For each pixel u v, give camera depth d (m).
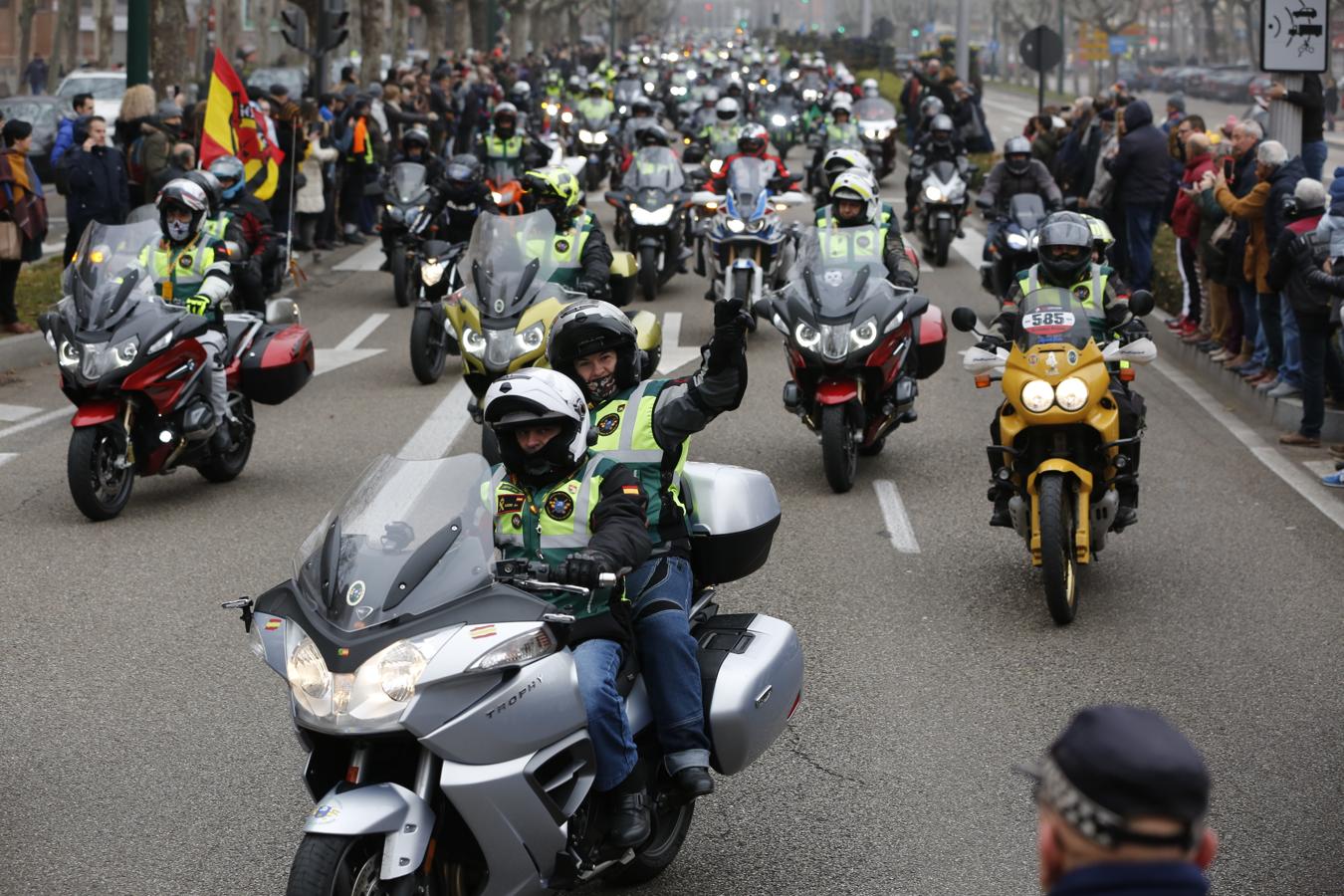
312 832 10.45
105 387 24.52
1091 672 18.56
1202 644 19.50
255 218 36.56
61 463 28.92
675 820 13.64
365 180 63.03
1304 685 18.12
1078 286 21.78
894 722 17.08
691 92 145.62
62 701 17.64
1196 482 27.67
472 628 10.95
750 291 41.69
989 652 19.23
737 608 20.86
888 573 22.39
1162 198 43.59
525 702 11.04
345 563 11.27
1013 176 44.78
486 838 10.92
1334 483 27.12
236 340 27.44
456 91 86.62
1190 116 41.16
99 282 25.17
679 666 12.41
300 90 98.50
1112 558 23.28
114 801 15.18
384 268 48.78
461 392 35.47
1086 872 5.27
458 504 11.69
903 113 107.75
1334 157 93.06
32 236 39.44
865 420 27.23
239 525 24.81
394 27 144.00
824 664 18.84
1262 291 32.91
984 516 25.39
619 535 11.84
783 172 44.41
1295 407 31.31
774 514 14.21
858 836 14.42
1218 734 16.73
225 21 140.88
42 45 190.75
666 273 50.34
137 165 48.66
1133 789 5.14
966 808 14.96
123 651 19.19
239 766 15.98
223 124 45.41
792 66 143.62
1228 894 13.31
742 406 34.06
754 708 12.81
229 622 20.25
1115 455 20.36
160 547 23.58
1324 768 15.86
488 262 28.06
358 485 12.02
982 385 21.31
